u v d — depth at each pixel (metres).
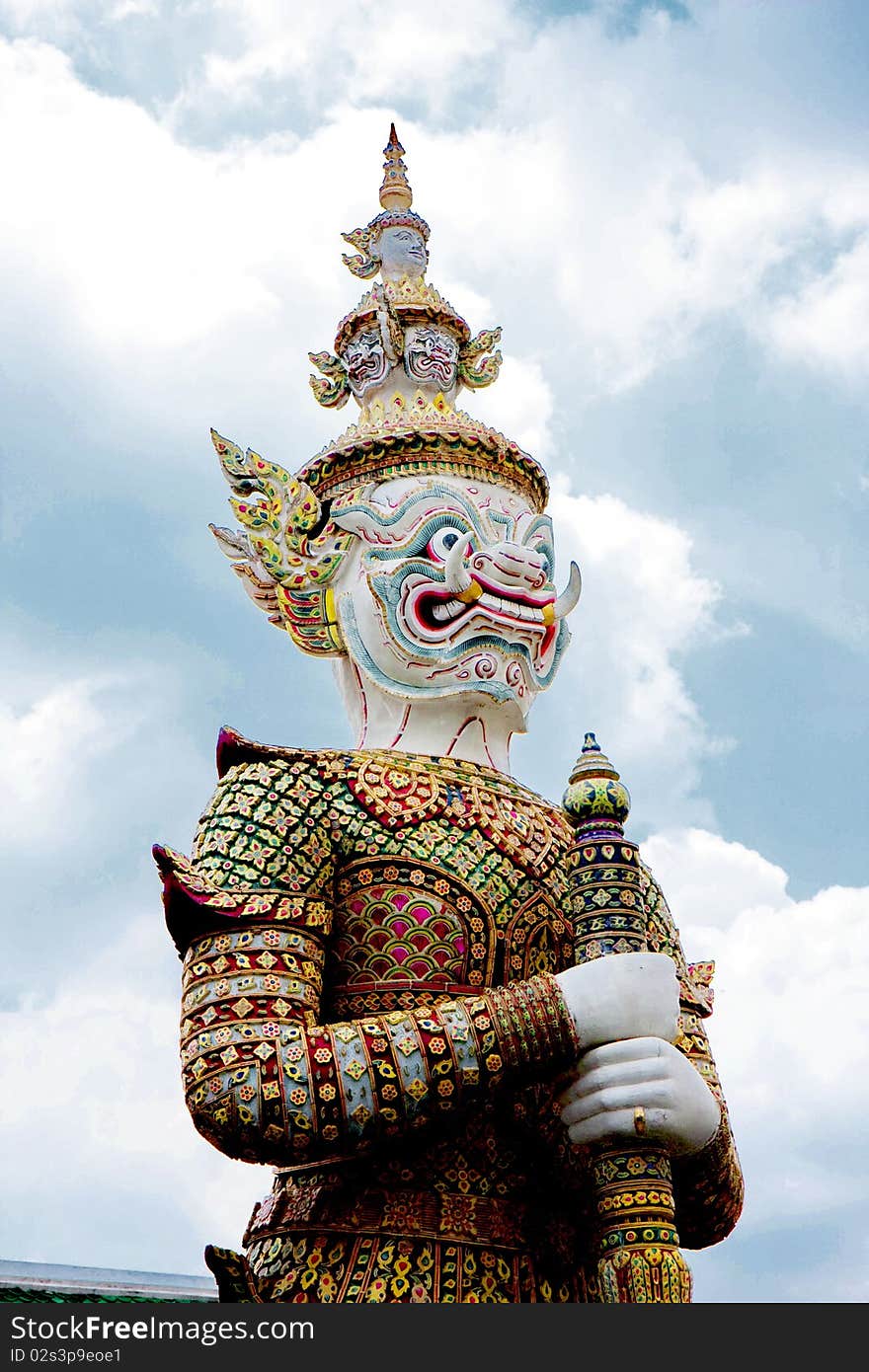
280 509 8.98
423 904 7.80
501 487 9.09
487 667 8.50
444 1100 7.14
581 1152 7.51
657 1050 7.30
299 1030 7.19
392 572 8.50
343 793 8.02
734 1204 8.33
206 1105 7.07
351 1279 7.20
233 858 7.66
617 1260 7.10
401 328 9.55
